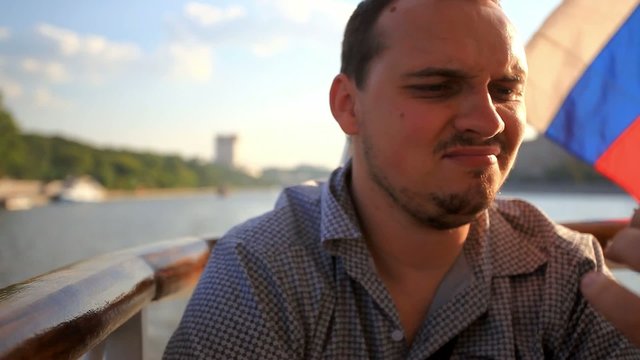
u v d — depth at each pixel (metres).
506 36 1.15
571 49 2.05
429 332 1.23
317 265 1.26
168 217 28.19
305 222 1.35
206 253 1.75
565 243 1.35
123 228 21.53
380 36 1.16
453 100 1.11
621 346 1.23
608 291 0.84
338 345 1.18
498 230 1.35
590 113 2.06
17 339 0.73
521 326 1.29
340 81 1.29
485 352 1.24
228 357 1.15
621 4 2.02
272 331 1.15
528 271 1.31
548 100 2.05
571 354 1.29
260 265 1.22
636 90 2.01
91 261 1.22
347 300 1.22
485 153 1.11
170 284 1.45
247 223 1.36
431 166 1.12
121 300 1.10
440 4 1.13
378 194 1.23
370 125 1.18
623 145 2.03
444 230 1.21
